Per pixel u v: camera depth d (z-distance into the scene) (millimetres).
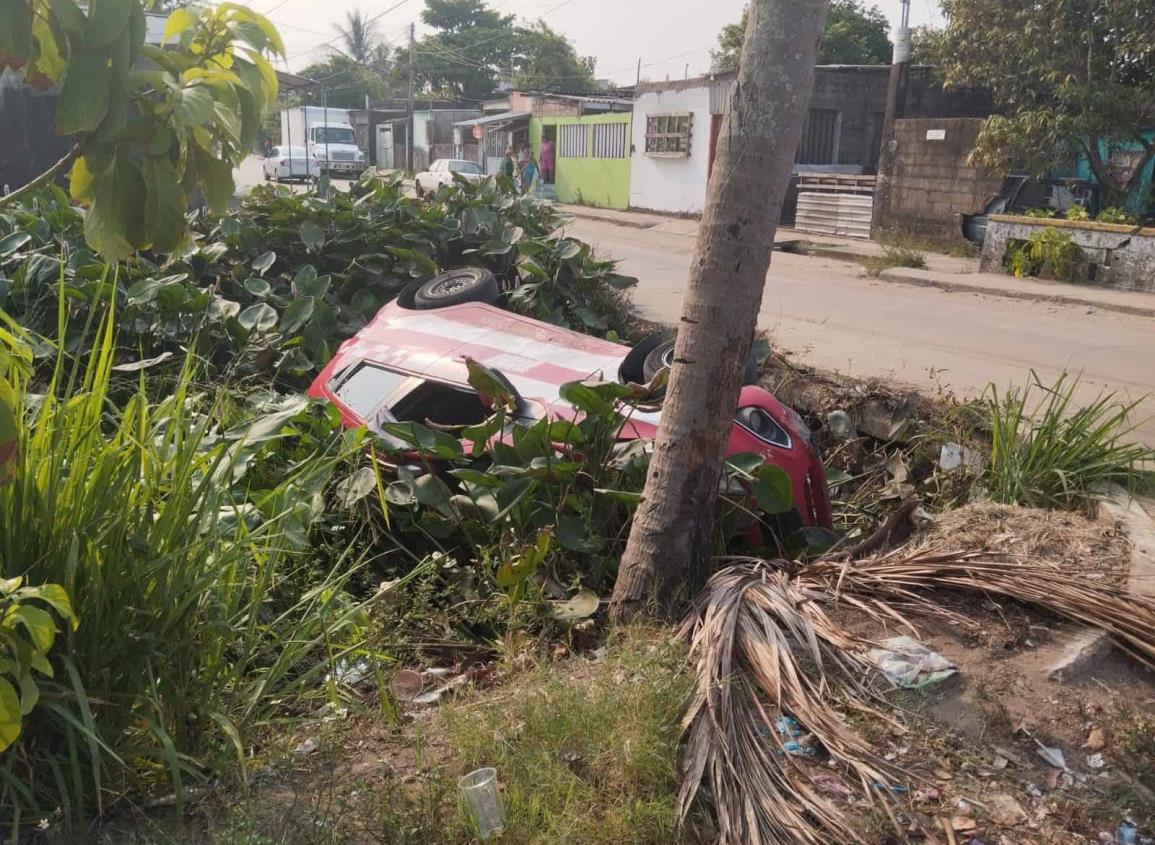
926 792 3016
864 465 6945
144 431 3314
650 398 5520
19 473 2932
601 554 4973
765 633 3629
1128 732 3230
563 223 12227
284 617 3867
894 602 3979
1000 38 16562
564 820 2832
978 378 8188
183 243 2311
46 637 2434
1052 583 3973
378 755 3314
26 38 2029
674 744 3123
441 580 4918
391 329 6723
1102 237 14039
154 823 2887
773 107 3646
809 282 15047
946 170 19297
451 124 43188
